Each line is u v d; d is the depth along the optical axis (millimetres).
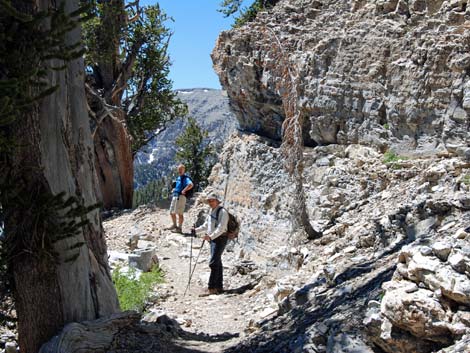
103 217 21109
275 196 12711
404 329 4988
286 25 14008
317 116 12750
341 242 9375
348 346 5395
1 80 5617
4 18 6059
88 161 6879
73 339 6355
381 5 12117
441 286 4953
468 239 5773
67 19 6285
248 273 11828
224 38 15281
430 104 10305
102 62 21109
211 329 8469
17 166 6328
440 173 9188
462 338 4590
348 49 12156
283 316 7242
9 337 8250
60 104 6559
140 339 7016
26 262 6527
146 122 24594
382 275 6789
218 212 10688
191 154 28781
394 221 8625
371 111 11547
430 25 10875
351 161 11711
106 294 6984
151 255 12773
